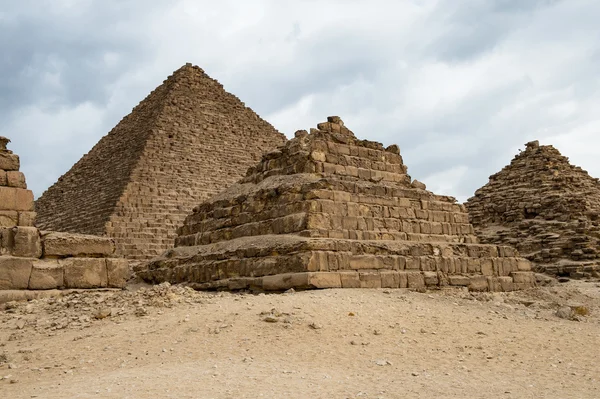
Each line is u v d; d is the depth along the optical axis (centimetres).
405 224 2567
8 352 1366
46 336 1515
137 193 7800
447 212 2766
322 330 1491
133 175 8056
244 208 2648
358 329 1530
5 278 1980
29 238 2059
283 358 1284
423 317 1719
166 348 1340
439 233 2695
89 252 2180
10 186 2094
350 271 2175
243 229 2588
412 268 2367
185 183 8456
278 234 2378
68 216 8562
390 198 2561
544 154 6444
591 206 5703
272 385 1077
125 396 992
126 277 2230
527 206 5944
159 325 1515
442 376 1210
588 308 2364
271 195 2512
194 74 10988
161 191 8012
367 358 1320
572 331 1736
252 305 1694
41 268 2050
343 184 2431
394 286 2262
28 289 2017
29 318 1714
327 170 2612
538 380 1211
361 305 1778
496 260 2720
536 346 1512
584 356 1445
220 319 1542
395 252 2339
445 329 1611
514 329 1688
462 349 1443
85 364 1260
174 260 2791
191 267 2619
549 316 2034
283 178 2605
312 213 2273
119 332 1479
